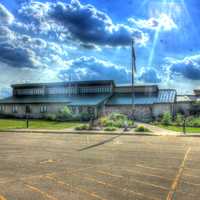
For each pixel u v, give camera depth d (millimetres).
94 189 7148
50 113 45625
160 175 8695
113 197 6508
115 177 8438
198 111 44500
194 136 22344
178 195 6660
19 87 54781
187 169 9586
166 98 44750
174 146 15938
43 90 53281
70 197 6516
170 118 36188
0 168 9773
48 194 6746
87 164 10477
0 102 50219
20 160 11344
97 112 43656
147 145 16406
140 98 45969
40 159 11602
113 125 30250
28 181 7977
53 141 18531
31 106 48312
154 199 6375
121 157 12078
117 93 49812
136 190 7059
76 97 49344
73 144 16859
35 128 29453
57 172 9133
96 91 50281
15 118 48219
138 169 9578
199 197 6516
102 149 14688
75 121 39531
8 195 6684
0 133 24891
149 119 40875
